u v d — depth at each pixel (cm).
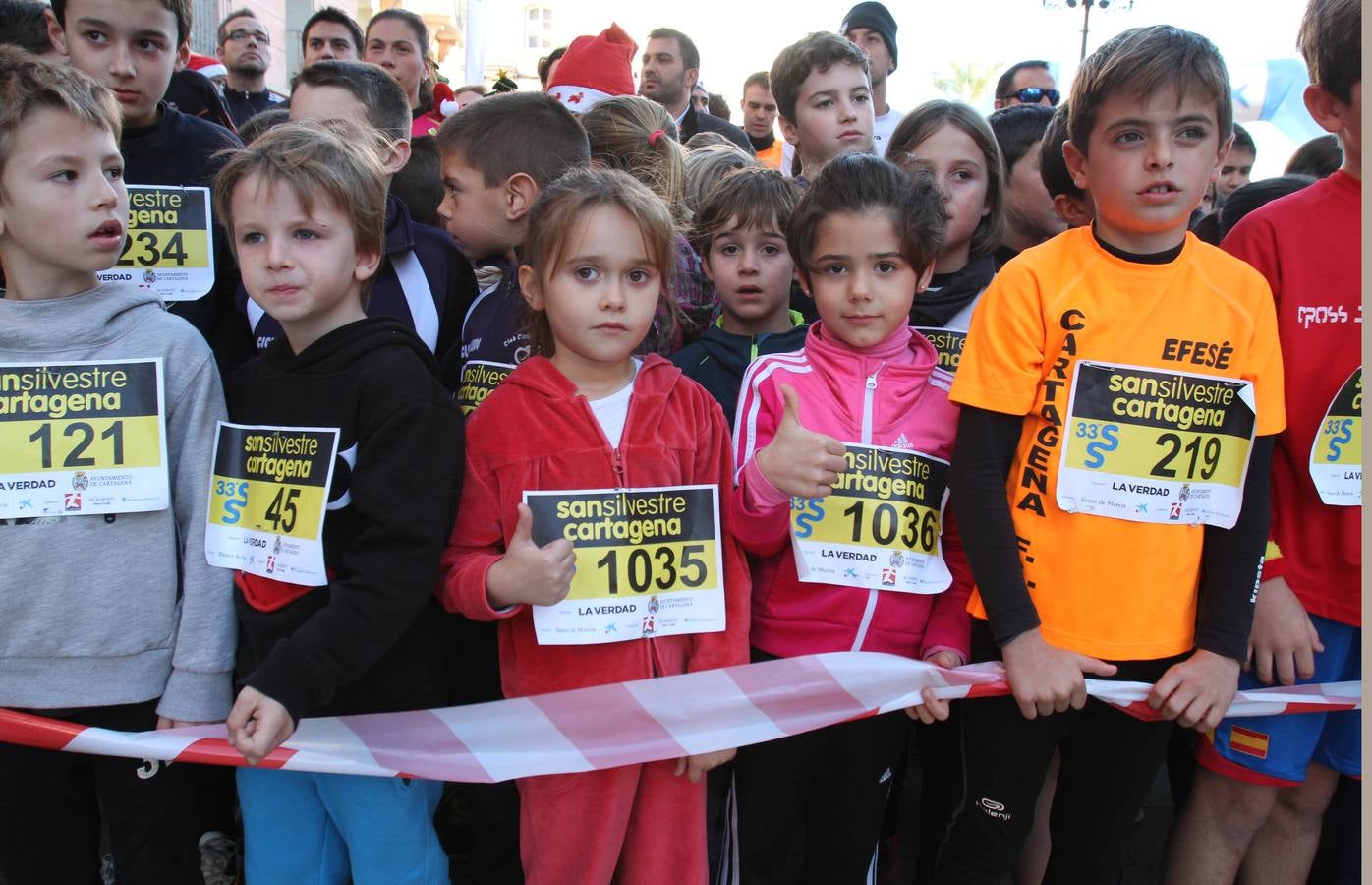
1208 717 182
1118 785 199
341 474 184
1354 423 199
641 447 191
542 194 195
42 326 185
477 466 192
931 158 260
